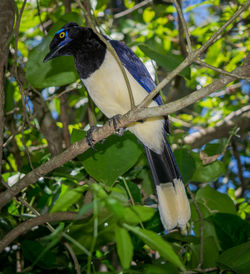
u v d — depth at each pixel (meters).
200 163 4.40
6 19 3.66
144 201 4.61
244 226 3.88
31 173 3.40
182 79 6.61
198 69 6.08
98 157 3.66
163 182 4.10
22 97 4.02
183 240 3.84
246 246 3.50
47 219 3.34
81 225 3.34
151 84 4.40
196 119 6.57
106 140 3.74
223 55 6.30
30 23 6.03
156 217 4.06
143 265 3.64
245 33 6.08
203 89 2.80
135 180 5.09
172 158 4.20
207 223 4.09
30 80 4.27
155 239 2.25
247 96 6.91
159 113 2.96
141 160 4.75
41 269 4.05
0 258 4.14
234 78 2.73
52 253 3.75
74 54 4.19
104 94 4.17
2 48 3.56
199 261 3.69
